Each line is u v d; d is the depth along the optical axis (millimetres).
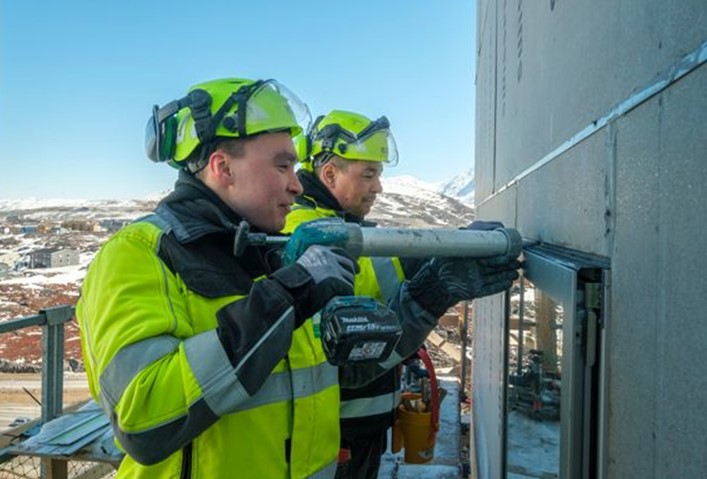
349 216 2469
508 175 2986
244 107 1366
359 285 2141
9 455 3191
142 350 1171
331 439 1515
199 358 1135
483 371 4609
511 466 2307
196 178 1456
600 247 1211
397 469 3582
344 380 1933
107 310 1214
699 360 765
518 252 1648
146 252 1289
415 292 1905
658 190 901
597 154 1244
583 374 1161
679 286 823
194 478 1286
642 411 955
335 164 2391
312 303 1228
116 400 1163
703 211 755
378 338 1161
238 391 1134
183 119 1435
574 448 1169
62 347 4004
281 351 1171
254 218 1446
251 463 1316
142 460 1180
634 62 1023
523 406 2010
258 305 1165
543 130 1934
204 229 1335
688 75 799
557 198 1667
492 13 4277
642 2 984
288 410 1393
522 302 2043
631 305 1012
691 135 787
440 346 9273
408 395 2982
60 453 3084
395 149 2525
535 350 1760
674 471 833
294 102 1497
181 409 1125
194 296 1293
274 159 1418
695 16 780
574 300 1150
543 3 1959
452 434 4219
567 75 1562
